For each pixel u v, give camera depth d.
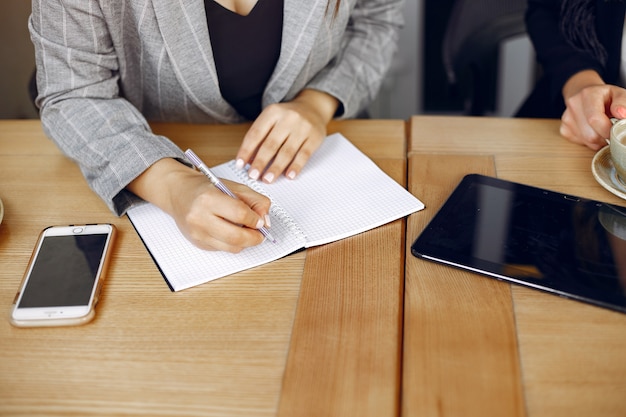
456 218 0.81
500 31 1.52
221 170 0.95
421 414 0.58
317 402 0.60
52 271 0.76
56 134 0.96
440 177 0.91
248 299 0.72
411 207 0.84
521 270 0.72
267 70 1.16
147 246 0.81
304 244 0.79
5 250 0.82
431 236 0.78
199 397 0.61
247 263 0.77
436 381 0.61
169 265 0.78
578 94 0.99
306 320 0.69
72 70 0.97
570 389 0.60
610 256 0.73
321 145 1.00
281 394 0.61
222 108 1.12
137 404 0.61
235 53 1.11
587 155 0.95
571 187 0.88
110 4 0.94
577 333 0.65
